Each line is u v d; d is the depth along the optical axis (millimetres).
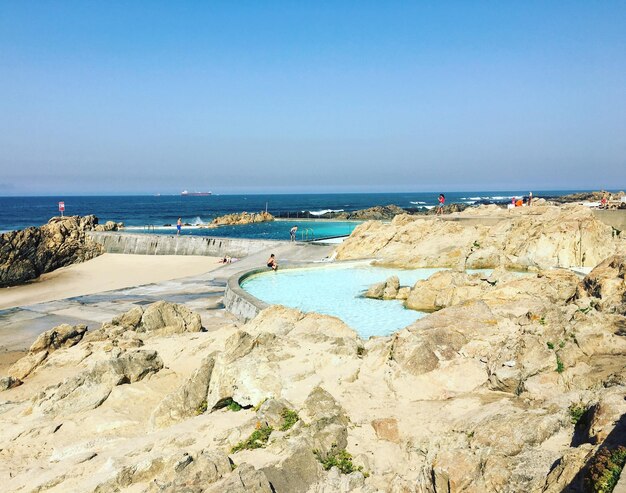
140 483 9516
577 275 22688
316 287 28688
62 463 11523
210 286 37469
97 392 15930
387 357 13305
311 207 177625
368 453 9336
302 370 12578
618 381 9781
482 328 14414
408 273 31984
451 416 10172
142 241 62969
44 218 140250
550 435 8219
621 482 5402
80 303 34156
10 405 17000
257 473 8219
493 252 30750
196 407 13391
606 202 52500
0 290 46031
